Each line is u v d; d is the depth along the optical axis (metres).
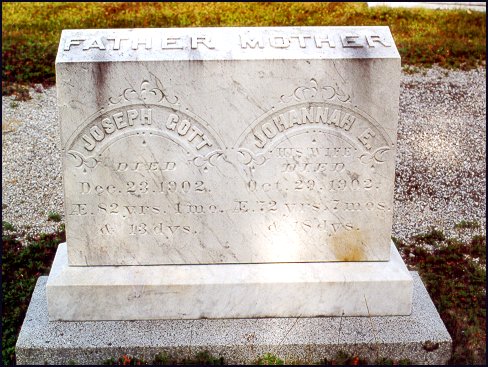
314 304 1.69
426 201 2.34
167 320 1.69
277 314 1.70
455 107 2.84
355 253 1.70
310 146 1.62
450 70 3.12
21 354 1.62
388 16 3.72
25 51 3.16
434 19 3.72
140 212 1.65
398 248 2.09
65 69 1.54
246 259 1.70
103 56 1.55
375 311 1.70
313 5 3.87
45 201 2.31
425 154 2.56
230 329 1.67
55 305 1.67
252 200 1.65
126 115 1.58
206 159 1.62
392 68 1.56
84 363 1.63
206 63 1.55
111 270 1.68
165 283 1.66
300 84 1.57
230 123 1.59
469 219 2.26
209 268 1.69
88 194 1.63
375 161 1.63
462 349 1.67
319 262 1.71
